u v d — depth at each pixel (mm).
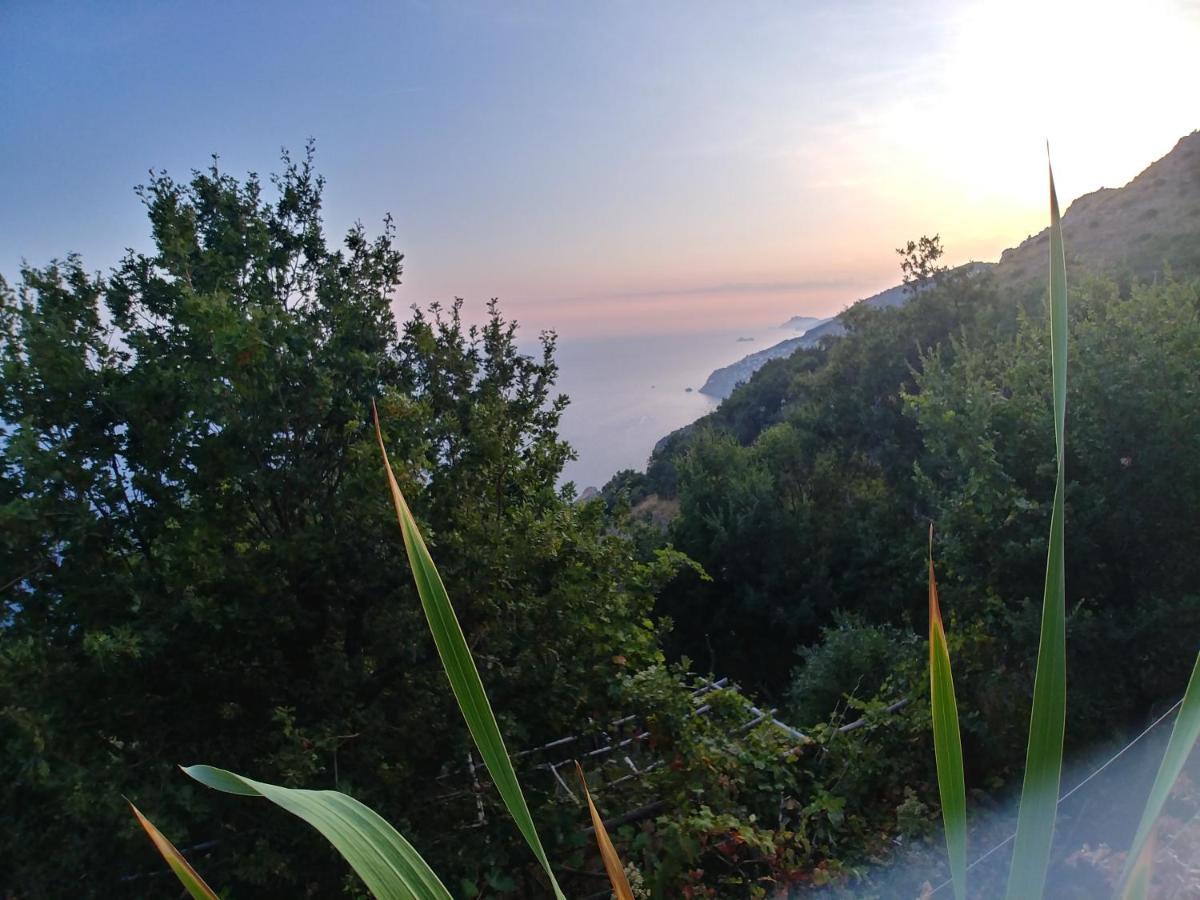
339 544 4324
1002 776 4840
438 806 4320
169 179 6062
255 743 4188
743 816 4070
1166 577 5277
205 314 4270
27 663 3760
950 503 6117
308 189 6918
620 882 811
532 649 4559
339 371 4777
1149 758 4184
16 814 3625
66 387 4184
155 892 3695
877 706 5051
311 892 3861
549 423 6246
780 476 16625
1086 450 5477
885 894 3660
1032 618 5164
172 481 4445
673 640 15023
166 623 3885
